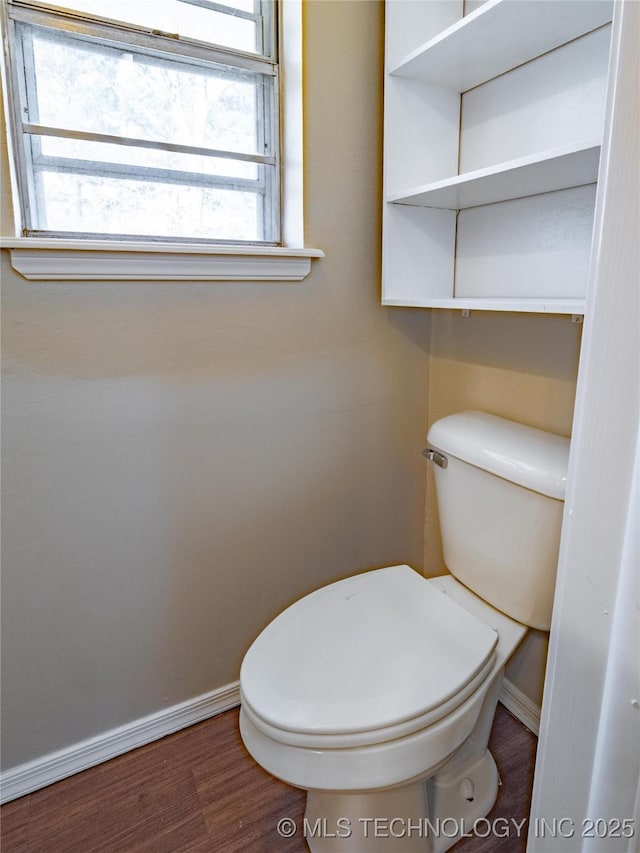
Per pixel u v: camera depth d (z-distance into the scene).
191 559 1.31
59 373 1.08
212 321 1.22
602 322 0.43
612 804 0.45
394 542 1.62
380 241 1.39
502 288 1.30
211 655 1.39
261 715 0.86
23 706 1.18
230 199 1.28
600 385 0.44
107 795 1.21
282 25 1.24
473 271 1.37
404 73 1.22
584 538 0.46
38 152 1.07
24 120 1.04
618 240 0.42
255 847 1.10
